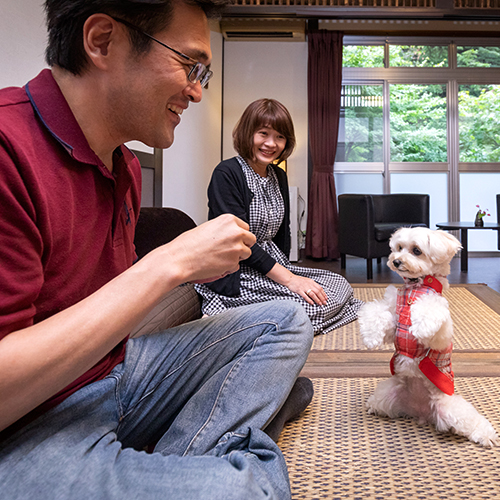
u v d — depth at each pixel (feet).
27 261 1.72
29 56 5.00
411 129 19.30
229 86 18.72
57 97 2.04
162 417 2.81
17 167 1.76
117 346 2.69
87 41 2.02
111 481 1.79
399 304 3.87
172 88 2.15
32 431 1.97
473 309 8.20
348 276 13.56
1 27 4.45
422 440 3.61
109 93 2.13
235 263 2.20
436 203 19.39
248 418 2.75
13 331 1.67
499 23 18.47
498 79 18.99
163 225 6.15
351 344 6.11
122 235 2.58
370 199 13.00
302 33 17.93
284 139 6.54
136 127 2.24
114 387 2.47
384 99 19.11
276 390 2.89
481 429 3.51
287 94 18.76
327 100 18.40
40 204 1.82
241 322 3.10
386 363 5.40
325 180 18.37
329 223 18.35
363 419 4.00
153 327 4.44
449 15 17.89
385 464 3.24
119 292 1.86
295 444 3.54
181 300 5.70
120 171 2.36
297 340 3.09
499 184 19.33
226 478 1.78
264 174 6.88
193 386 2.86
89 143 2.23
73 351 1.69
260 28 17.79
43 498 1.70
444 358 3.68
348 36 19.07
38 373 1.62
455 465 3.22
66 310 1.79
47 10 2.09
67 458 1.86
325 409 4.20
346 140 19.30
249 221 6.48
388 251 13.42
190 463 1.90
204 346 2.94
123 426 2.63
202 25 2.18
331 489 2.93
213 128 17.04
